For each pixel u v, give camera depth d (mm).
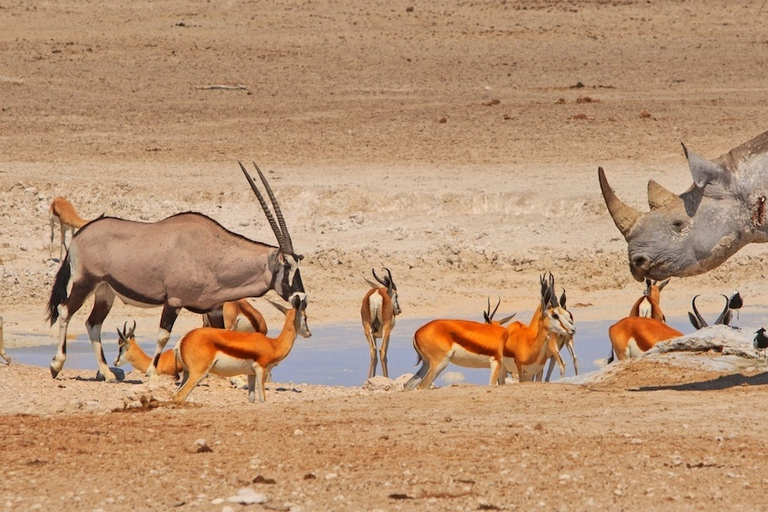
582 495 29703
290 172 128875
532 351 50094
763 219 42812
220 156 139375
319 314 85125
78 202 115438
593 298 89938
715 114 159375
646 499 29344
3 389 50000
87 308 85062
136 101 181000
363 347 72562
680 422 38312
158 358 54875
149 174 127438
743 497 29531
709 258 43031
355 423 39156
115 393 49625
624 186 116812
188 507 28844
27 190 116562
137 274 54469
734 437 36000
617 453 34062
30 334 76500
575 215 109500
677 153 134750
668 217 43062
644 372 50156
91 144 147125
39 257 99812
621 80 197250
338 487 30609
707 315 81000
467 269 99375
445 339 52000
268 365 48344
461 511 28297
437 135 149500
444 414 40688
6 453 35062
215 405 48219
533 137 146375
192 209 114375
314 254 101125
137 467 33031
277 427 38656
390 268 98812
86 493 30281
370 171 128750
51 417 42250
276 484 31000
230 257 54250
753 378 47812
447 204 113438
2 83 193250
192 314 84438
